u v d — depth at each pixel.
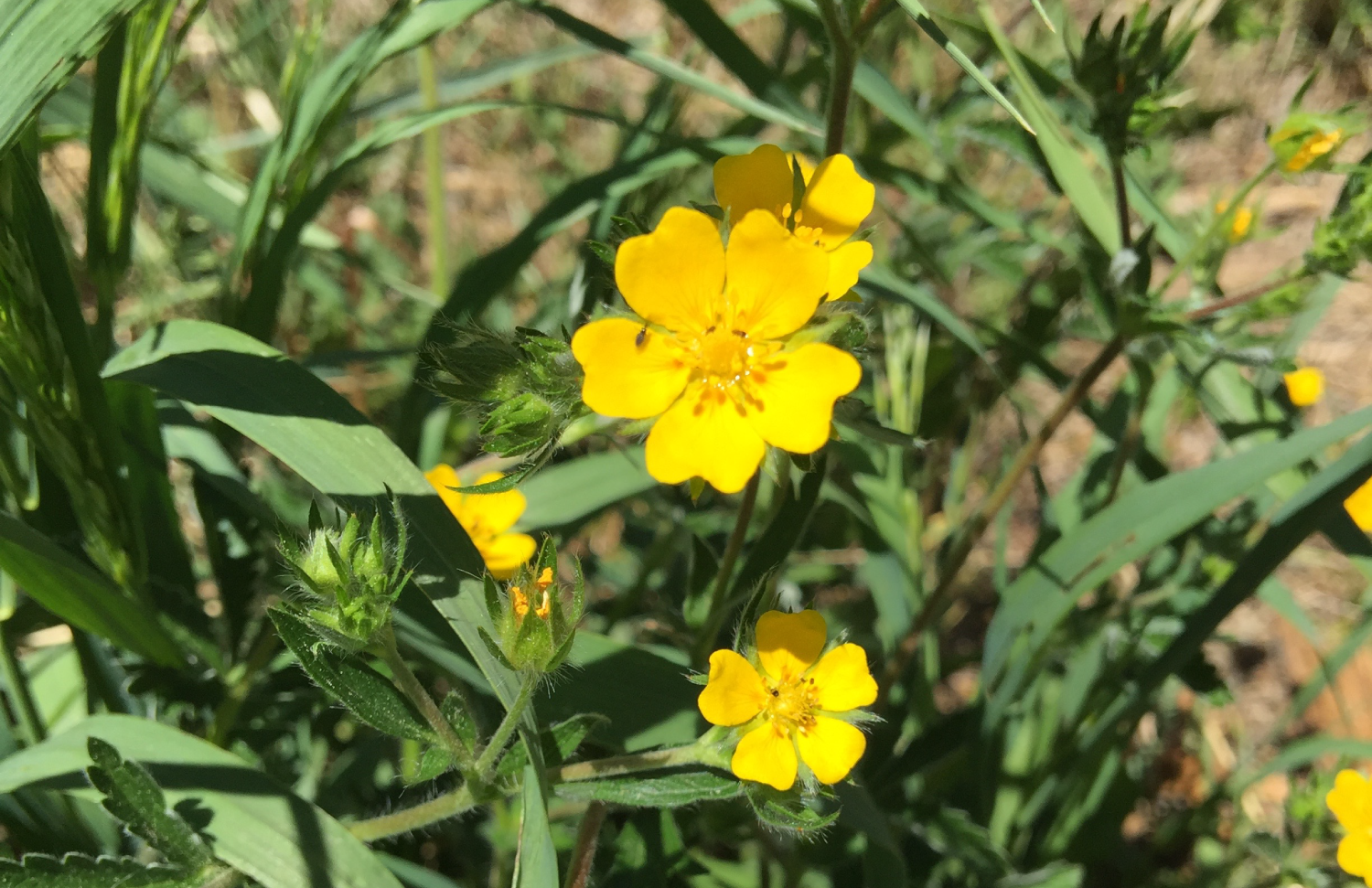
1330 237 0.13
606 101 0.32
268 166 0.15
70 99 0.18
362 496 0.12
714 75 0.30
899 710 0.17
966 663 0.21
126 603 0.12
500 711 0.15
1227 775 0.22
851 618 0.22
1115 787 0.19
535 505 0.17
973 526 0.16
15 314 0.11
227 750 0.15
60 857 0.13
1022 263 0.21
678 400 0.09
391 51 0.15
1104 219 0.15
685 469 0.09
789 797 0.10
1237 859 0.19
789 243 0.09
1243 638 0.26
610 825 0.15
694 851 0.16
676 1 0.16
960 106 0.18
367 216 0.27
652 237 0.09
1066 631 0.18
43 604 0.12
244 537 0.15
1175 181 0.22
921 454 0.22
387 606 0.10
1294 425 0.18
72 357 0.12
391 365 0.23
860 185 0.10
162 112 0.22
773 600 0.11
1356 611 0.26
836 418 0.10
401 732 0.10
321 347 0.24
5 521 0.11
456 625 0.11
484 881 0.19
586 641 0.13
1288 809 0.17
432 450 0.21
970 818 0.19
